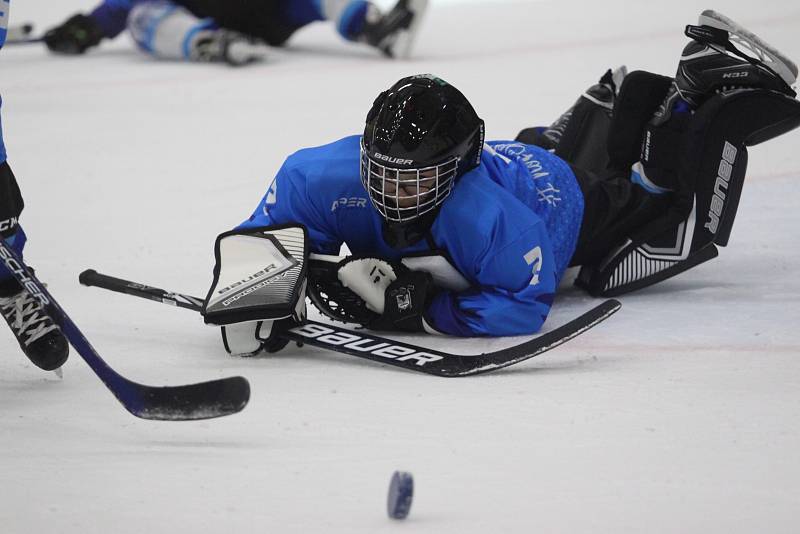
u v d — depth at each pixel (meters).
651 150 16.08
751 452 10.05
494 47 37.69
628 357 13.07
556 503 9.00
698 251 15.63
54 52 38.84
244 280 13.00
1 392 12.20
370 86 31.88
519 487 9.33
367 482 9.44
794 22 38.31
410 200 12.89
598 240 15.60
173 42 36.62
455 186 13.35
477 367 12.32
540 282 13.66
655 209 15.77
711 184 15.47
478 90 30.44
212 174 23.66
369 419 10.98
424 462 9.88
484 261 13.30
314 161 13.82
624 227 15.62
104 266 17.69
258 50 35.84
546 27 41.28
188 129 27.70
